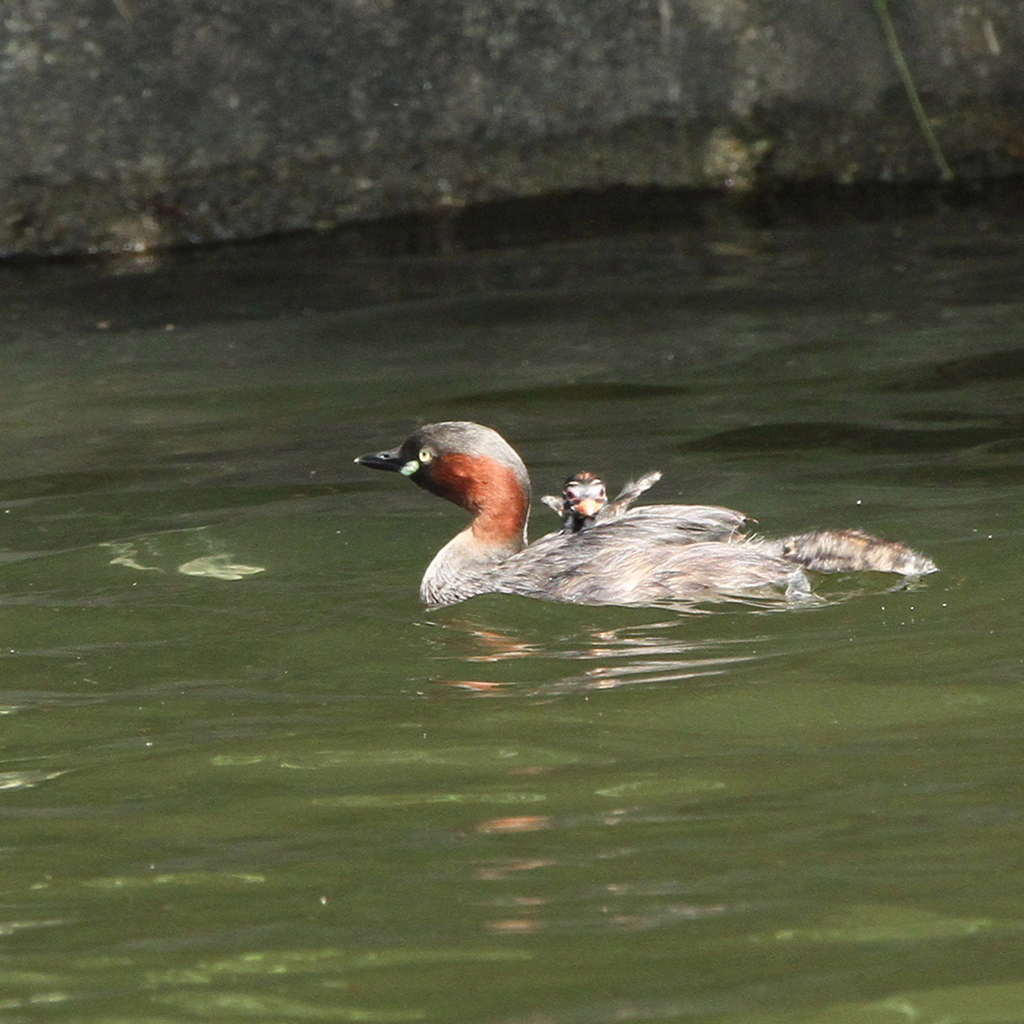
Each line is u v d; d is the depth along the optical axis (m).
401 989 6.36
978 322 18.12
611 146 24.78
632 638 10.49
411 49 24.12
